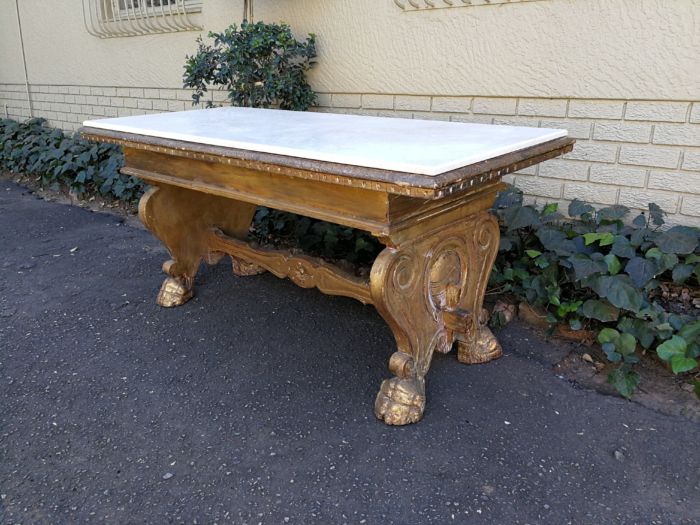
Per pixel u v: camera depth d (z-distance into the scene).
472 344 2.60
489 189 2.36
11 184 6.32
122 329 3.03
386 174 1.74
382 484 1.94
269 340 2.90
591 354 2.69
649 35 2.80
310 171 1.91
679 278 2.64
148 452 2.12
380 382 2.52
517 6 3.15
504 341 2.83
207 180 2.52
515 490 1.90
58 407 2.38
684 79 2.76
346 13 3.88
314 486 1.94
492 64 3.32
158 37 5.37
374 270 2.04
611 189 3.10
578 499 1.87
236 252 3.14
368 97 3.94
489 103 3.41
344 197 1.99
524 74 3.22
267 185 2.25
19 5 6.92
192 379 2.57
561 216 3.14
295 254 2.79
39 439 2.20
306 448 2.12
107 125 2.72
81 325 3.07
